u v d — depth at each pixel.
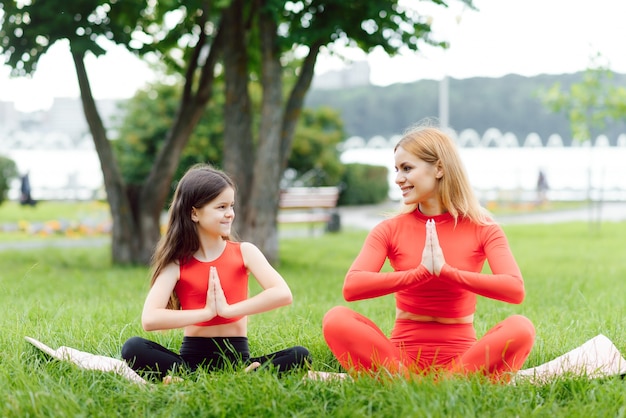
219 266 3.85
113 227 11.91
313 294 7.55
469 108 51.84
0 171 27.05
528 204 30.33
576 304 6.75
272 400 3.21
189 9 10.11
